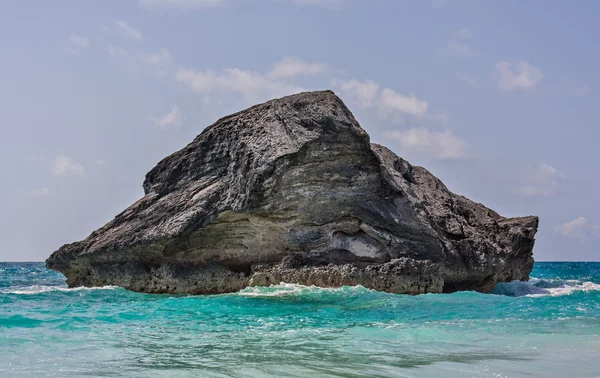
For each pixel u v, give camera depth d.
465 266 28.52
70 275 31.91
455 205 32.47
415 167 34.72
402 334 16.28
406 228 27.25
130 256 28.98
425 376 11.63
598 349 14.37
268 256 27.80
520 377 11.71
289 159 25.80
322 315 19.92
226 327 17.42
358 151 26.70
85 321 18.14
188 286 27.95
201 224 27.39
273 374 11.63
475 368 12.35
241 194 26.66
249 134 28.06
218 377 11.39
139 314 19.84
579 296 26.11
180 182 29.98
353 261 27.11
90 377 11.32
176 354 13.48
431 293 25.67
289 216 26.52
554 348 14.48
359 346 14.55
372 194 27.12
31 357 12.89
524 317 19.56
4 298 24.95
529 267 36.06
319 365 12.41
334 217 26.80
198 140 30.61
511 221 35.41
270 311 20.73
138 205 30.28
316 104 27.42
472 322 18.47
